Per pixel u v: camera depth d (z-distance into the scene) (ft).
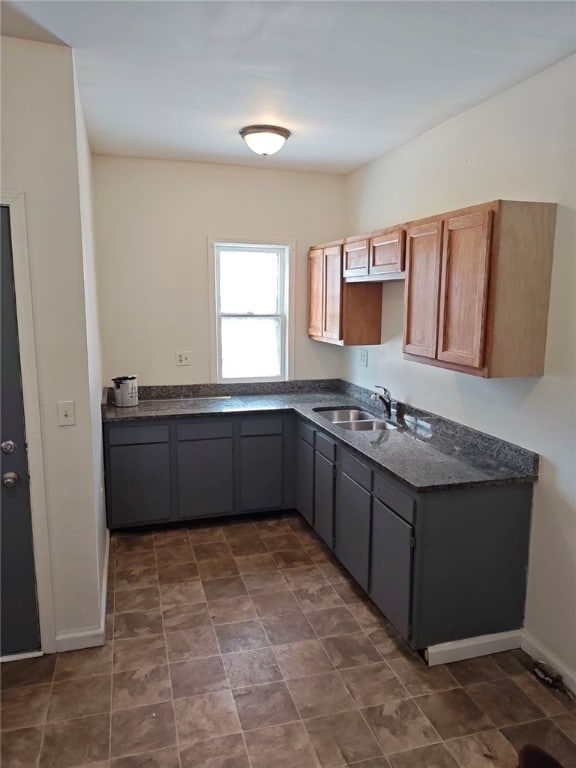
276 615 9.29
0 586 7.98
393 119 9.81
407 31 6.52
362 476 9.39
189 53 7.24
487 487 7.88
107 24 6.47
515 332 7.56
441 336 8.46
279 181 13.89
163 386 13.78
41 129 7.23
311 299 14.35
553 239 7.48
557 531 7.73
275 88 8.43
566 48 6.93
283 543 12.05
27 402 7.66
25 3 5.96
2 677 7.72
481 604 8.23
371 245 10.82
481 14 6.08
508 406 8.54
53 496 7.98
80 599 8.30
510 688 7.62
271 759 6.38
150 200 13.00
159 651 8.32
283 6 5.97
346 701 7.32
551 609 7.91
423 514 7.68
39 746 6.54
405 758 6.42
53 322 7.61
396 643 8.56
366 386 13.61
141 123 10.19
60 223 7.45
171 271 13.39
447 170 9.93
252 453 12.88
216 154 12.41
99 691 7.47
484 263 7.40
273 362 14.89
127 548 11.75
